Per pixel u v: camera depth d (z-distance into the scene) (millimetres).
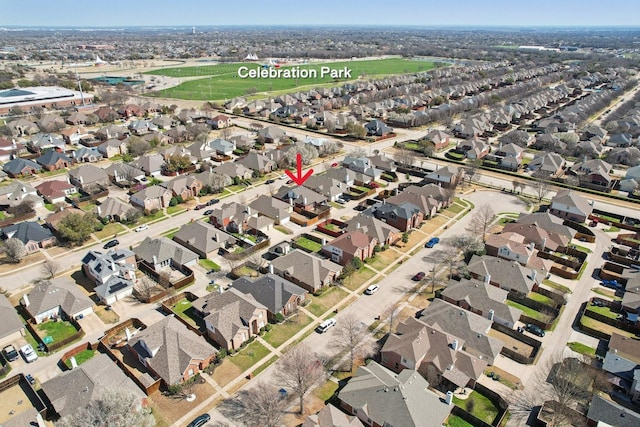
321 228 101312
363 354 64875
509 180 137000
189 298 77625
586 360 62875
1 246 88562
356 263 84875
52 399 54375
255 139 172250
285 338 68250
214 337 66375
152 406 55625
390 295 79250
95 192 119250
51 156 139125
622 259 89500
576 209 107500
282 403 55938
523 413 55406
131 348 63781
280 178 134375
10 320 67625
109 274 78375
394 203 110062
